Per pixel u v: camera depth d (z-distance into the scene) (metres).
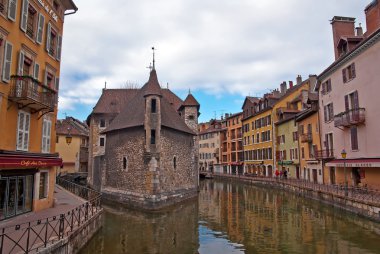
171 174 27.20
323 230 16.47
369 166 20.14
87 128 63.06
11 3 13.00
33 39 15.09
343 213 20.39
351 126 24.19
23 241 9.60
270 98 49.81
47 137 16.66
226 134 71.69
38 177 15.55
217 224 18.69
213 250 13.46
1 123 12.34
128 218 20.39
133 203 25.31
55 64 17.78
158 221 19.48
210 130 76.88
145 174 24.66
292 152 41.12
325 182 30.12
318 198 25.17
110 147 29.73
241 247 13.88
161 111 27.80
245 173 57.78
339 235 15.33
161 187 25.08
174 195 27.23
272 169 48.00
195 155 35.53
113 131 29.41
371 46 21.20
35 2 15.20
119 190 27.44
